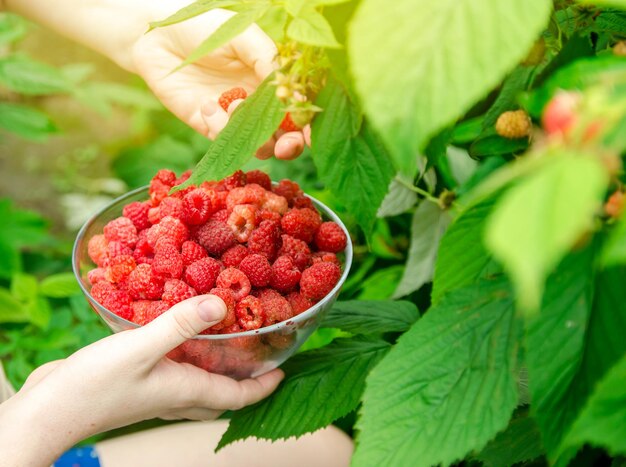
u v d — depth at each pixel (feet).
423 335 1.32
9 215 3.51
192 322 1.59
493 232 0.64
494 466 1.61
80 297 3.05
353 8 1.27
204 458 2.14
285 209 1.89
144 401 1.70
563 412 1.15
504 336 1.28
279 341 1.68
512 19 0.86
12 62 3.49
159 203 1.89
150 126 4.72
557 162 0.69
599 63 1.03
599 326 1.15
